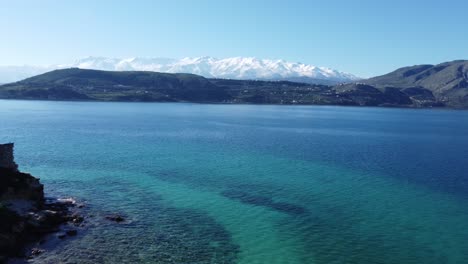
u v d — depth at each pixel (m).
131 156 99.25
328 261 42.34
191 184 71.94
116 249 43.12
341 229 51.47
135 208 57.16
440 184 77.31
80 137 135.38
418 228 52.56
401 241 48.16
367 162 100.31
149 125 188.00
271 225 52.09
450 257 44.19
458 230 52.16
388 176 83.69
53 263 39.41
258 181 75.62
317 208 59.84
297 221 53.84
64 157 94.50
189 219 53.41
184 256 42.16
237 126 197.62
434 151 126.69
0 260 38.31
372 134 180.25
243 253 43.50
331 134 173.38
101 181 72.06
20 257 40.12
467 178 83.31
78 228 48.34
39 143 117.25
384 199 65.81
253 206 59.88
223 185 71.81
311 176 81.44
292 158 103.06
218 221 53.00
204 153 107.62
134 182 72.19
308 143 137.12
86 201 59.59
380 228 52.25
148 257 41.56
